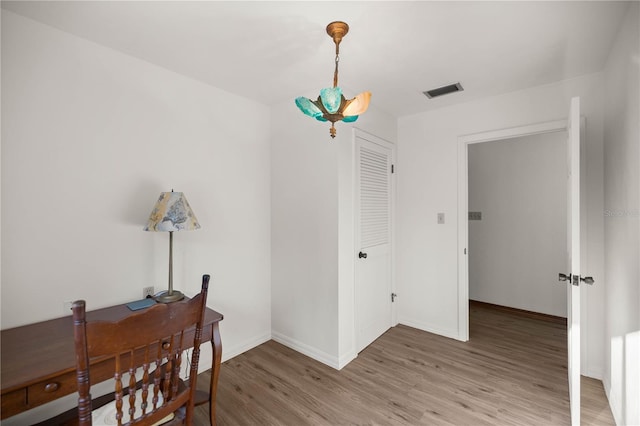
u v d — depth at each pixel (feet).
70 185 5.66
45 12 5.02
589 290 7.24
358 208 8.66
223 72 7.22
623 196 5.59
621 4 4.84
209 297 7.91
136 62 6.53
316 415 6.09
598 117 7.21
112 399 4.56
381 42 5.91
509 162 12.60
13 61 5.05
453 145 9.52
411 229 10.50
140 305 6.16
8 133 5.01
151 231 6.44
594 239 7.18
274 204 9.36
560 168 11.50
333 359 7.93
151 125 6.77
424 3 4.76
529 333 10.10
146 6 4.86
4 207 5.00
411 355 8.54
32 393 3.73
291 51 6.27
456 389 6.91
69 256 5.66
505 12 5.00
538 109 8.05
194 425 5.83
